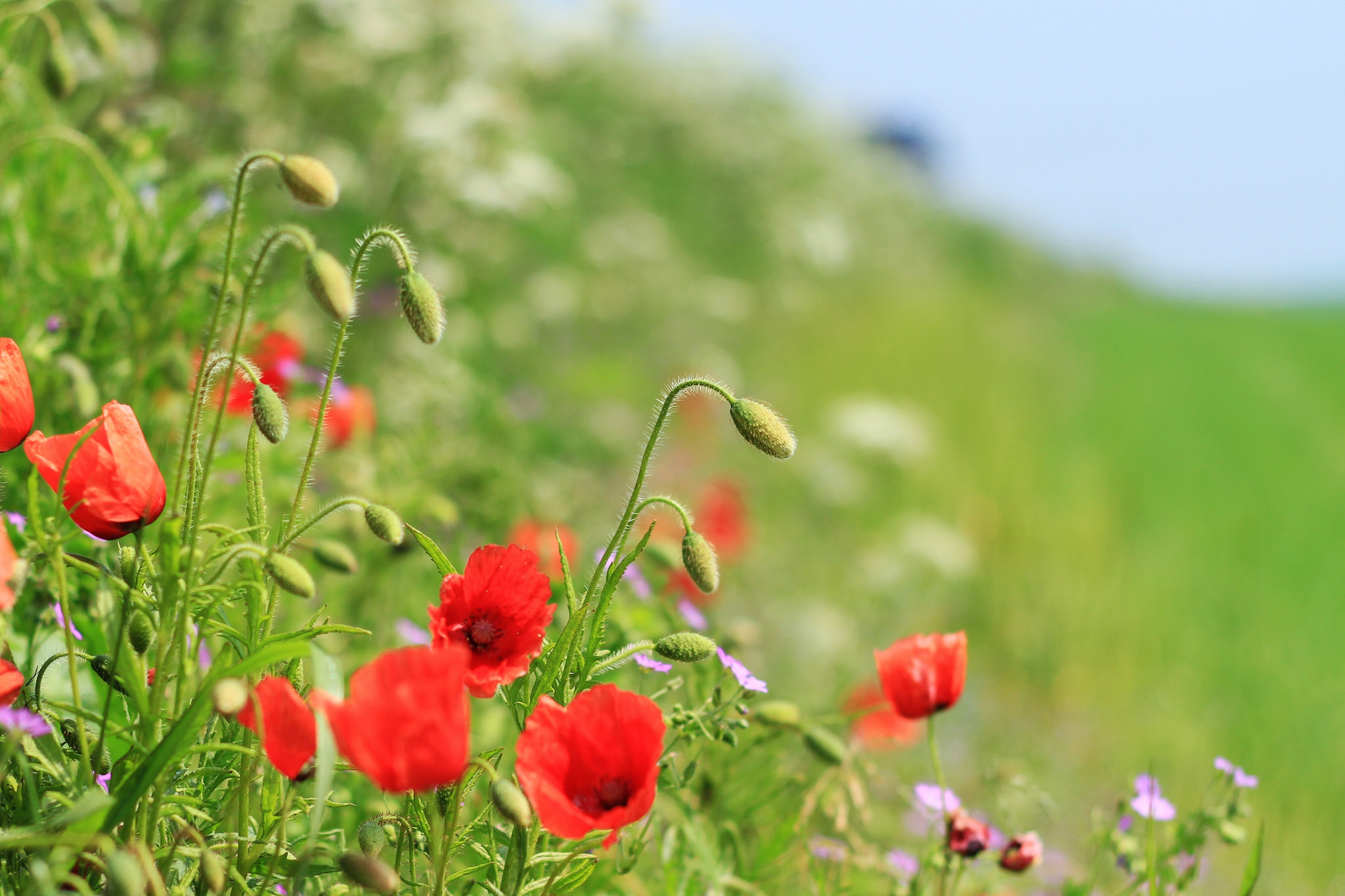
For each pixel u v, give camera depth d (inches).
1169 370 721.6
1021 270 1211.9
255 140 173.9
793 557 249.1
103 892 51.1
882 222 748.0
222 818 55.1
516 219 243.8
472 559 55.7
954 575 248.7
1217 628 247.8
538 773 50.5
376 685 44.8
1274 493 390.3
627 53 383.9
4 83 110.5
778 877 84.0
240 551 49.8
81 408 76.9
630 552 57.1
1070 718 204.8
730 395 57.0
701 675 85.4
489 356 247.0
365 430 116.3
